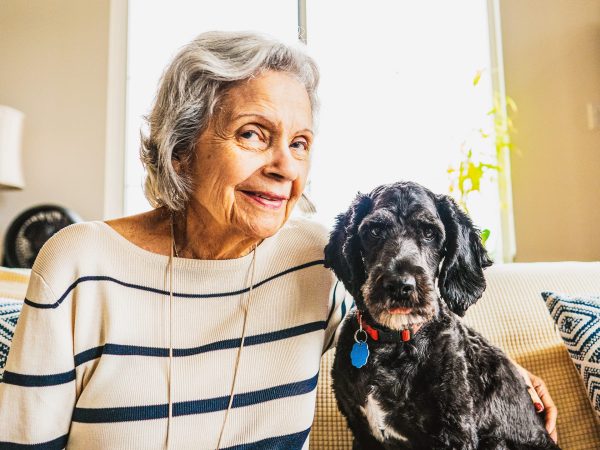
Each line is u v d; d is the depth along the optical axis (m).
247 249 0.82
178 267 0.76
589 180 2.30
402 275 0.76
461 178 2.06
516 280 1.26
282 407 0.76
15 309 0.99
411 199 0.84
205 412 0.72
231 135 0.69
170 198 0.75
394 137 2.70
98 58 2.81
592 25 2.34
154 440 0.70
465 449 0.72
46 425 0.68
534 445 0.85
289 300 0.82
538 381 1.03
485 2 2.63
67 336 0.70
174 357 0.73
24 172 2.78
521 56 2.40
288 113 0.71
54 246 0.72
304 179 0.77
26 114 2.81
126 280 0.74
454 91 2.66
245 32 0.72
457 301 0.85
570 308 1.03
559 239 2.31
